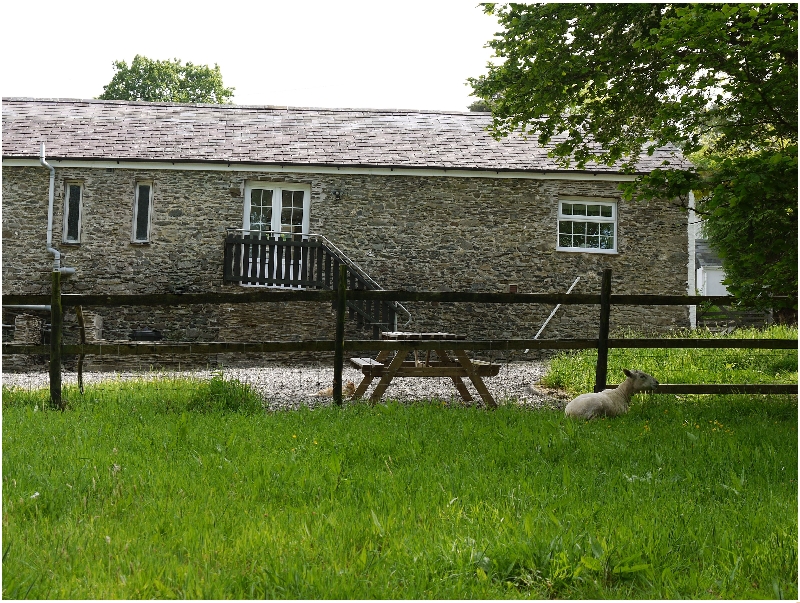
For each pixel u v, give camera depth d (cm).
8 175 1634
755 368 1226
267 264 1652
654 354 1297
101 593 311
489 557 352
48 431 625
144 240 1662
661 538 370
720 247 819
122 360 1566
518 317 1694
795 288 819
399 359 832
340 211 1680
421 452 564
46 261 1633
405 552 354
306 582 320
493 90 1195
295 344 814
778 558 356
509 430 639
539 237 1703
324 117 1925
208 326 1658
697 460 543
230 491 452
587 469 522
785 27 752
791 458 551
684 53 931
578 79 1105
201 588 313
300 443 588
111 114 1852
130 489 447
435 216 1689
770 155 746
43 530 380
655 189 822
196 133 1780
